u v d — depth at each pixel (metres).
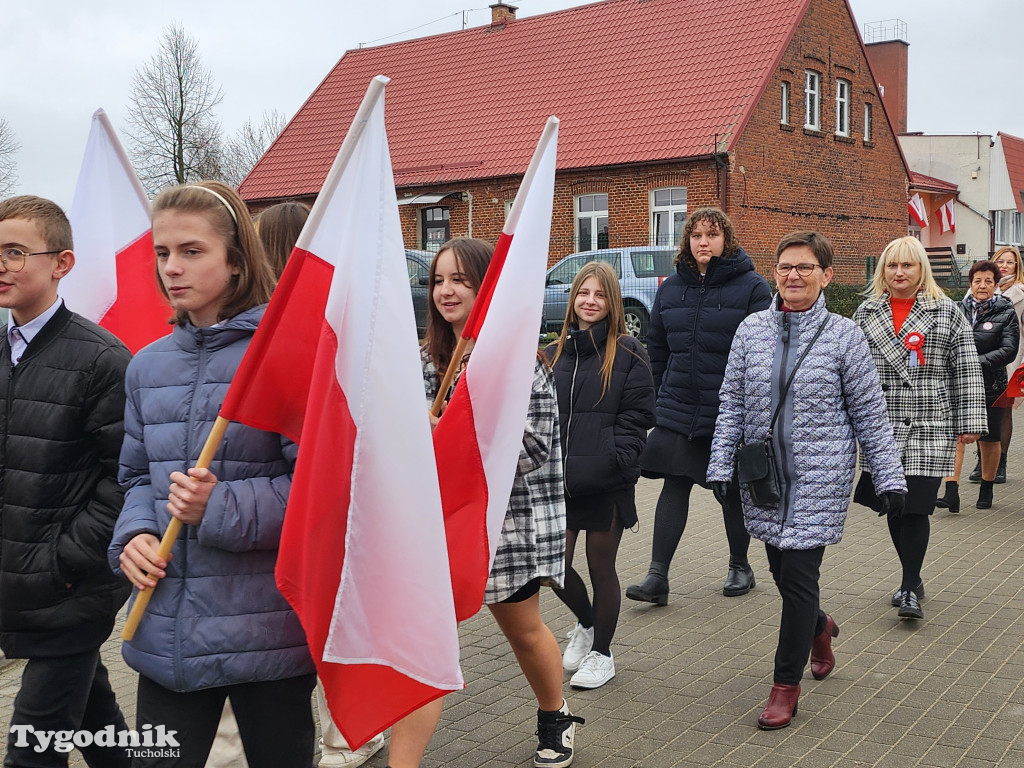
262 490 2.64
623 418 5.01
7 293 3.22
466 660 5.48
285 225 4.06
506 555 3.67
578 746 4.31
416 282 18.00
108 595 3.23
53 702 3.23
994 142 41.47
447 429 3.36
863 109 29.52
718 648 5.51
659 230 25.30
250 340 2.79
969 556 7.35
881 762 4.09
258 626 2.65
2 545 3.18
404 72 32.31
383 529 2.69
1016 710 4.58
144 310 4.29
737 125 24.41
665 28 28.17
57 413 3.17
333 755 4.16
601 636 5.00
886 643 5.54
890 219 30.83
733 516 6.46
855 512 8.95
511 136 27.89
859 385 4.57
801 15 26.22
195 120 38.16
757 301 6.07
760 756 4.18
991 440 8.85
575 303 5.17
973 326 8.92
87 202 4.25
